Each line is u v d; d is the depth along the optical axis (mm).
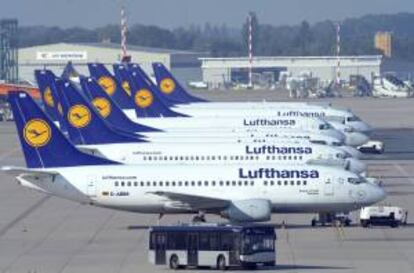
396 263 196375
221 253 192875
